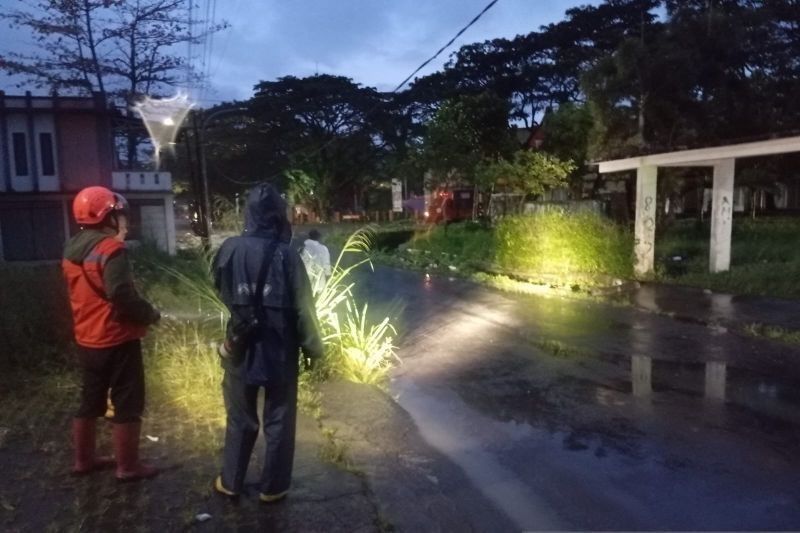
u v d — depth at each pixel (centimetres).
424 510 417
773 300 1163
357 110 5072
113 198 396
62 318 701
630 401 668
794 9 1820
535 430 588
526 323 1062
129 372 405
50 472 429
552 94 4122
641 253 1500
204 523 369
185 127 2600
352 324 787
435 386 733
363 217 5569
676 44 1798
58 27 2769
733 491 459
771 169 2128
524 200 2480
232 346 369
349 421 571
